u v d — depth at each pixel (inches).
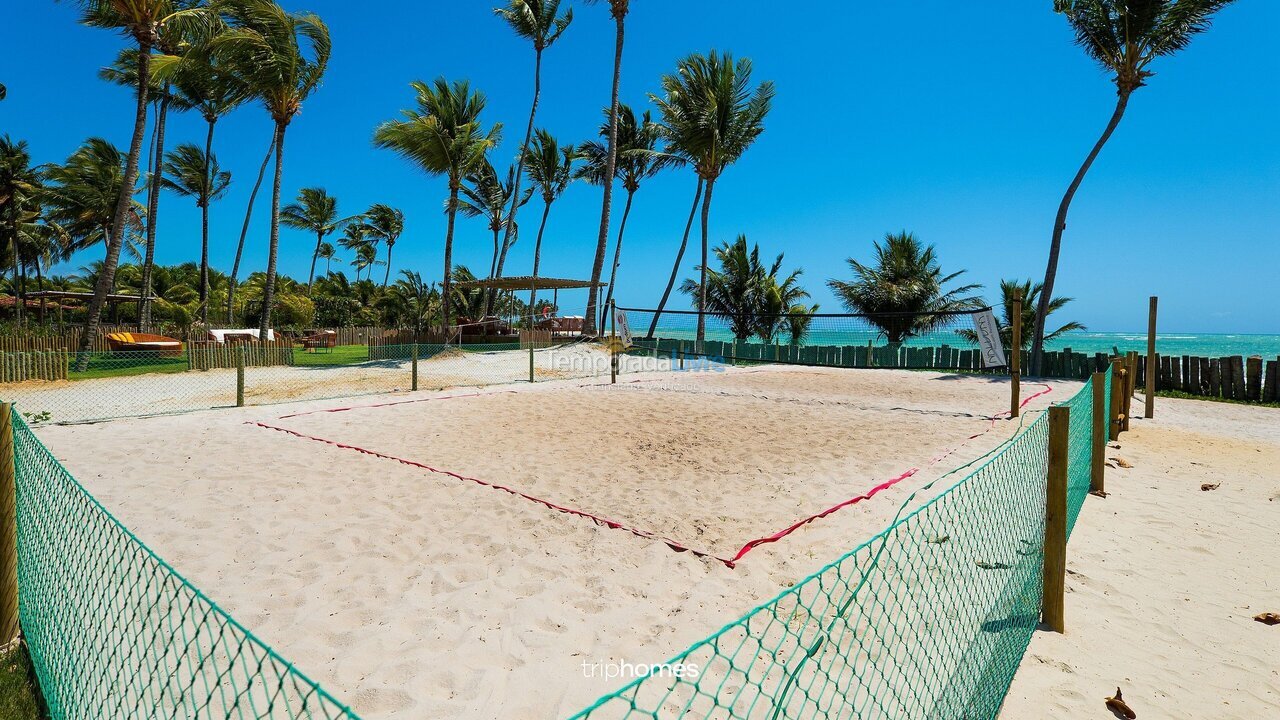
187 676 97.6
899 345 775.7
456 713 92.8
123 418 321.4
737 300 1003.9
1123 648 114.6
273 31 716.7
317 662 104.7
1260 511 194.5
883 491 203.2
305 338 1000.9
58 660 91.9
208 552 149.6
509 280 875.4
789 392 472.1
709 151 863.7
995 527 157.5
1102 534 172.6
